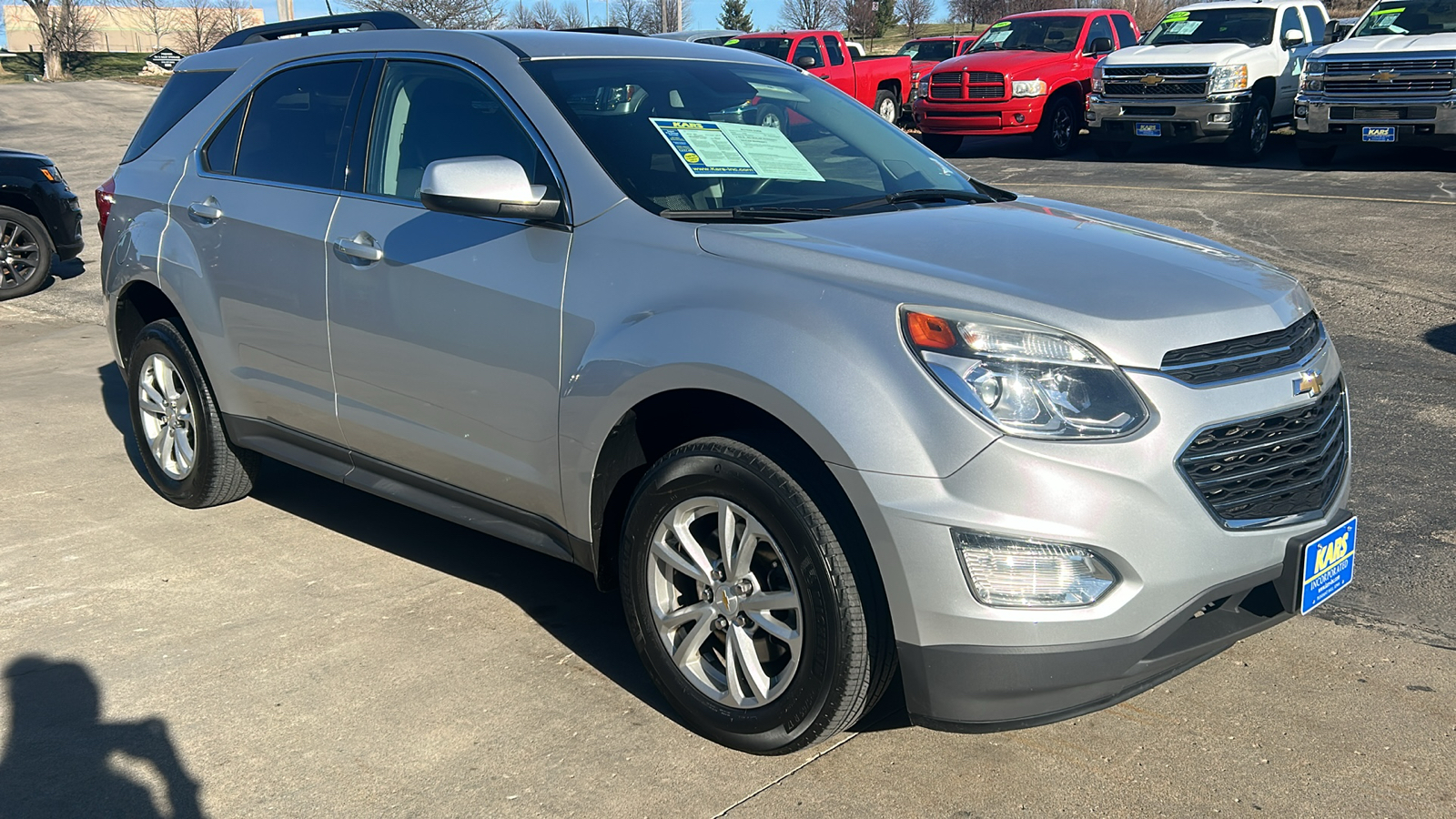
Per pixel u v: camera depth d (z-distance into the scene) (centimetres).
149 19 7406
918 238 300
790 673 277
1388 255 884
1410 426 529
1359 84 1295
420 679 332
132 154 481
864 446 252
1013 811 267
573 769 287
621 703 319
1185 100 1448
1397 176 1269
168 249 441
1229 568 260
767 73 410
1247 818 264
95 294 1062
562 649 351
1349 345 665
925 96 1703
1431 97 1243
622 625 367
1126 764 286
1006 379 249
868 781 280
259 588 396
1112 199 1201
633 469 312
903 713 312
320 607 380
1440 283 795
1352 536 289
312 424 400
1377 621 357
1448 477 468
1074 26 1722
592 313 304
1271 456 269
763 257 287
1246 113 1445
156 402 472
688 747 297
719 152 348
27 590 395
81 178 1877
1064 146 1680
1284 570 272
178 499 473
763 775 283
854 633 264
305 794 278
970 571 248
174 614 375
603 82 359
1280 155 1525
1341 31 1418
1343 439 304
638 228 308
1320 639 347
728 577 286
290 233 390
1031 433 246
